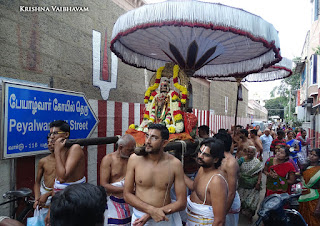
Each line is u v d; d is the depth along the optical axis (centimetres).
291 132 809
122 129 614
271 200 304
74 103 438
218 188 235
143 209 226
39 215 299
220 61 627
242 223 482
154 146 227
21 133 339
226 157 311
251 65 586
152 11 337
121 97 611
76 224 104
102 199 115
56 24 420
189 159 438
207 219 248
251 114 3488
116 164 323
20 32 355
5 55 333
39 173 319
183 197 235
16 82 339
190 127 415
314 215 377
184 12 325
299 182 453
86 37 493
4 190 337
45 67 399
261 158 682
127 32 362
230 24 337
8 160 342
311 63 1475
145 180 233
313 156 389
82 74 484
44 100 376
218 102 1503
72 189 112
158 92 440
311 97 1534
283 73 762
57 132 289
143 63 566
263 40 371
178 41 432
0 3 327
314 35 1497
